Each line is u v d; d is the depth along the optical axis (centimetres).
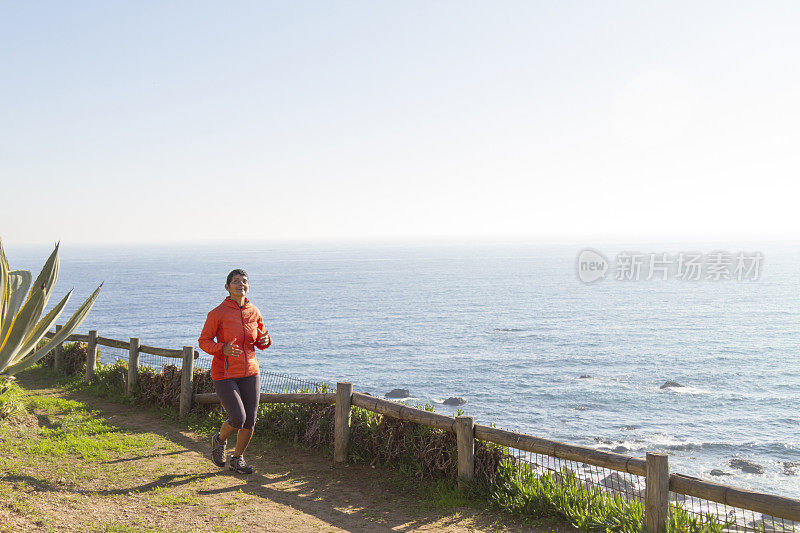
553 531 475
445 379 5509
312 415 745
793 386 5191
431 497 564
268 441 770
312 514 510
